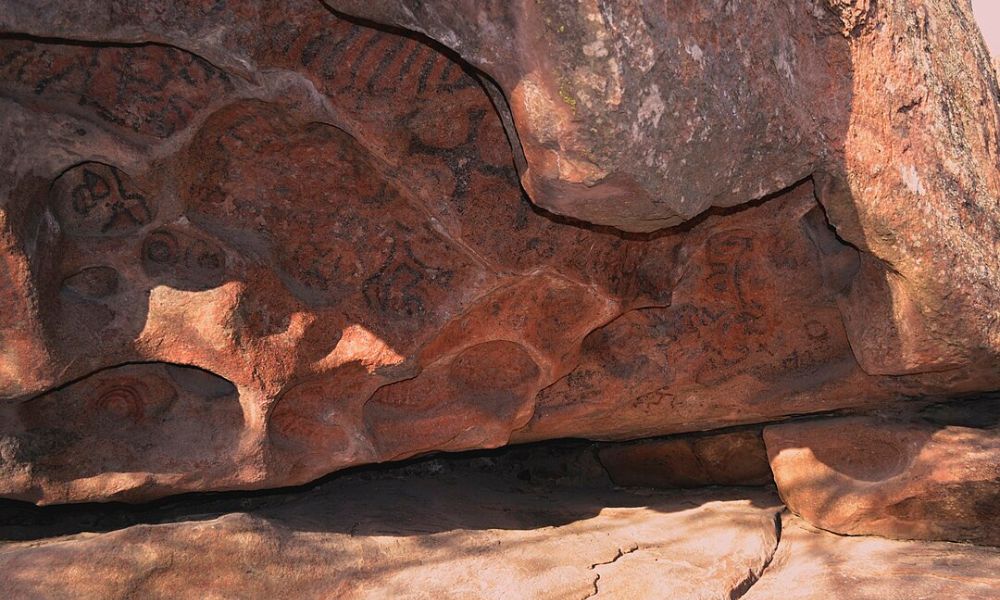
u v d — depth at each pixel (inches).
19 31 65.5
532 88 62.0
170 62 74.0
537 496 132.3
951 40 105.0
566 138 62.5
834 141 79.9
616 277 97.2
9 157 70.3
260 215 85.8
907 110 85.6
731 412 117.0
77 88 73.4
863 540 109.4
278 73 75.4
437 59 78.6
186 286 82.1
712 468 130.7
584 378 112.1
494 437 105.2
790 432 115.0
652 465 134.8
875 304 94.7
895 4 86.7
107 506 103.3
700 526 115.8
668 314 109.3
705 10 66.5
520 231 89.5
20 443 82.6
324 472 97.0
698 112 66.2
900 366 95.3
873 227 85.0
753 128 72.8
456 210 86.4
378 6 64.5
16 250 71.7
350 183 86.8
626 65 60.4
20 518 98.4
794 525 117.2
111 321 80.4
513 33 61.2
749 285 105.3
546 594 93.9
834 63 79.9
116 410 88.4
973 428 104.2
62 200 76.8
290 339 86.8
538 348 98.9
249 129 80.6
